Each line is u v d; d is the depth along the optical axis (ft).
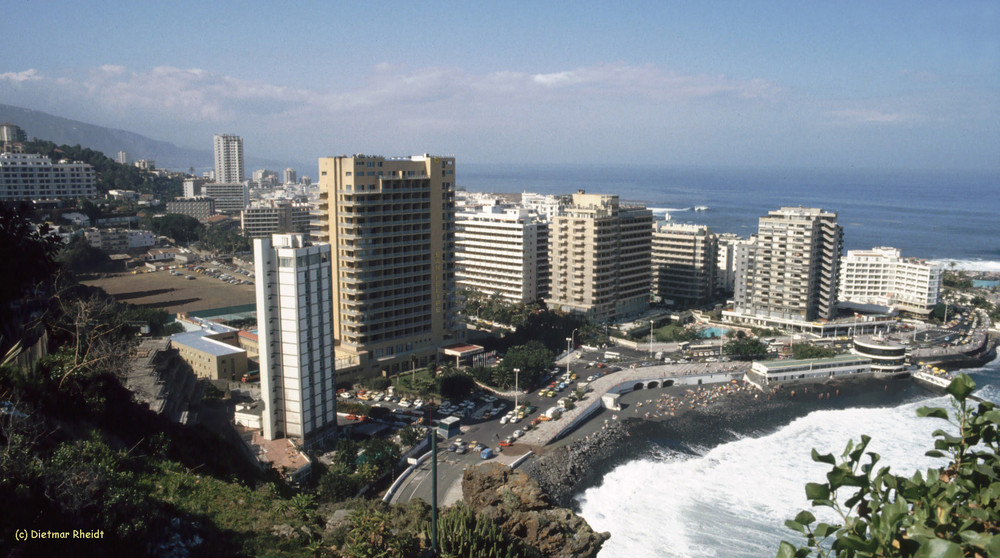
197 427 369.71
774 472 587.68
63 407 258.98
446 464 567.18
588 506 524.93
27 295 286.25
